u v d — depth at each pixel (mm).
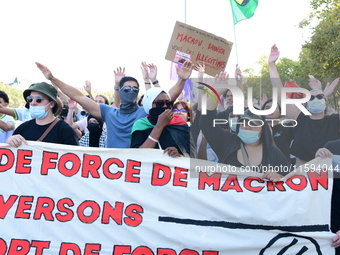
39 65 4352
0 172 3559
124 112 4488
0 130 5367
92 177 3561
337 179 3512
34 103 3826
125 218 3496
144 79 5992
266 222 3463
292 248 3439
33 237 3467
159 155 3582
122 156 3582
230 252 3449
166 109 3840
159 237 3465
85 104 4512
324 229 3461
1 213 3496
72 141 3852
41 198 3525
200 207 3508
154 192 3543
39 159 3576
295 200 3479
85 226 3486
